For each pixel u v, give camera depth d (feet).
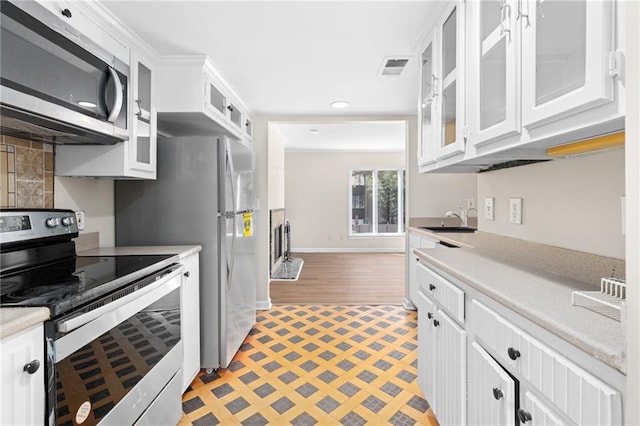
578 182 4.33
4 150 5.20
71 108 4.70
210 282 7.38
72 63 4.75
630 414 2.01
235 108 10.01
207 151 7.33
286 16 5.84
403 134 18.17
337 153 25.18
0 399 2.81
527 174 5.34
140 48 6.66
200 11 5.66
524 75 3.46
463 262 5.21
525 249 5.16
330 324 10.41
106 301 4.10
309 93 9.87
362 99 10.41
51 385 3.26
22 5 3.96
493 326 3.57
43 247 5.26
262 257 11.96
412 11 5.69
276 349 8.64
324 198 25.23
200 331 7.38
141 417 4.74
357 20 5.97
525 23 3.43
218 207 7.36
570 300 3.23
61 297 3.55
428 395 5.62
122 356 4.34
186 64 7.47
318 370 7.56
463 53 4.85
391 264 20.26
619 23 2.41
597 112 2.63
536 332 2.91
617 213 3.79
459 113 4.97
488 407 3.62
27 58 4.02
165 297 5.53
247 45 6.89
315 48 7.07
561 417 2.60
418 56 7.04
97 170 6.10
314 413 6.08
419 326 6.22
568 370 2.50
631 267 1.99
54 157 6.07
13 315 3.03
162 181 7.41
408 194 12.40
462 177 12.50
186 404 6.36
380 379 7.18
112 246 7.39
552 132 3.18
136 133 6.42
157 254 6.16
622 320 2.14
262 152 12.14
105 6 5.38
